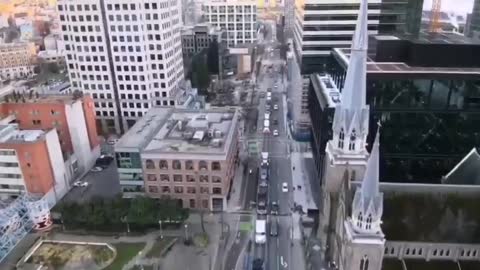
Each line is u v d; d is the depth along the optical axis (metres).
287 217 91.19
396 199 62.00
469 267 60.94
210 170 90.38
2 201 91.88
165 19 138.12
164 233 86.31
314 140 109.56
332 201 70.25
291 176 109.12
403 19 122.25
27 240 84.75
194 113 115.88
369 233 56.19
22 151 90.62
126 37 135.12
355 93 61.31
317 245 81.19
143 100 143.00
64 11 134.75
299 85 134.62
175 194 93.75
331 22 126.88
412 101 85.62
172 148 91.44
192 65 190.75
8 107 107.81
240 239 84.25
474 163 70.31
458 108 85.62
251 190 102.94
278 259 77.81
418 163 91.88
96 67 140.00
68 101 110.50
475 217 61.44
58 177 100.75
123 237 85.00
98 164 119.50
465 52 84.81
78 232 86.75
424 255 62.53
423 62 86.56
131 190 97.25
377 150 52.22
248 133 140.38
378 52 91.69
